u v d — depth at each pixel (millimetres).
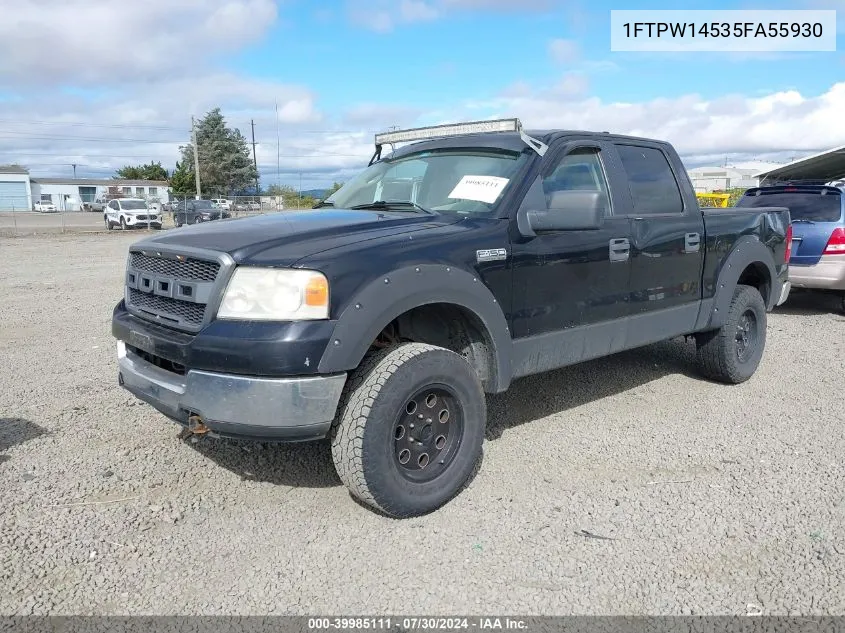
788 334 7906
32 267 15555
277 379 2982
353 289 3117
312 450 4281
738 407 5145
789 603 2736
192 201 37875
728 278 5375
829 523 3355
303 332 2986
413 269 3309
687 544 3174
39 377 5895
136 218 34500
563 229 3852
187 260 3340
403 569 2984
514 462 4105
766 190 9617
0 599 2752
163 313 3434
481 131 4363
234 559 3064
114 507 3527
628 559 3051
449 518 3428
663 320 4879
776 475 3918
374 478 3189
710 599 2764
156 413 4926
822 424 4773
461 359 3484
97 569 2971
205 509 3520
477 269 3623
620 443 4410
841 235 8711
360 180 4914
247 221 3852
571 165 4348
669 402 5254
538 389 5547
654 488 3758
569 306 4160
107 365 6340
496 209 3867
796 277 9055
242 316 3072
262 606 2732
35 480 3820
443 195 4188
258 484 3809
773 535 3246
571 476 3914
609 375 5957
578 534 3268
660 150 5102
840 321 8766
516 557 3074
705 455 4219
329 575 2941
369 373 3230
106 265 16047
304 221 3734
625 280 4508
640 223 4602
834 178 19250
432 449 3465
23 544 3158
